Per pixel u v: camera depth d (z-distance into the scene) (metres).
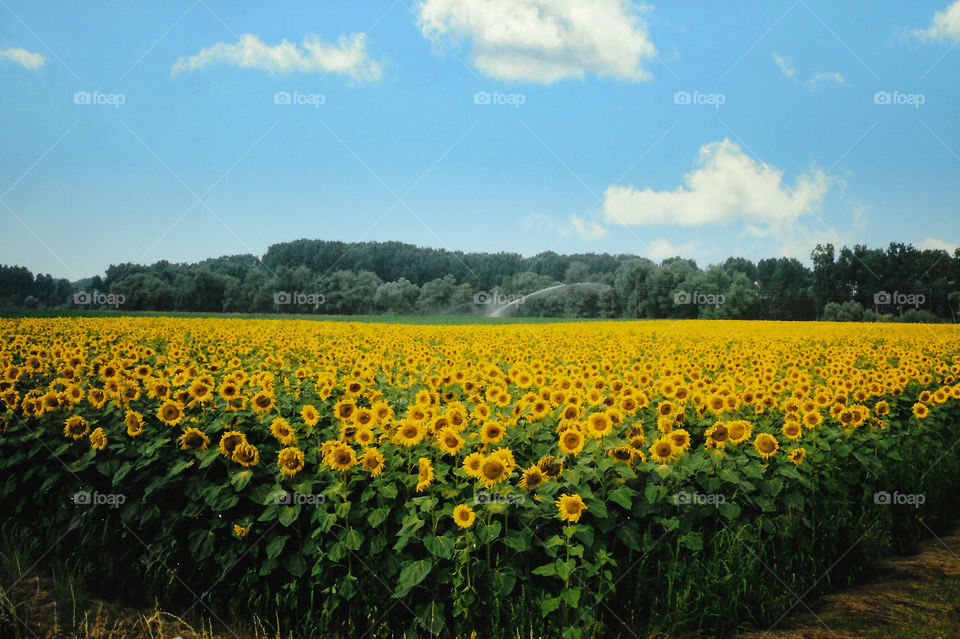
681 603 4.55
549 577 4.62
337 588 4.58
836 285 90.56
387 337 19.62
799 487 5.71
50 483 5.59
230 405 5.90
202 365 10.04
